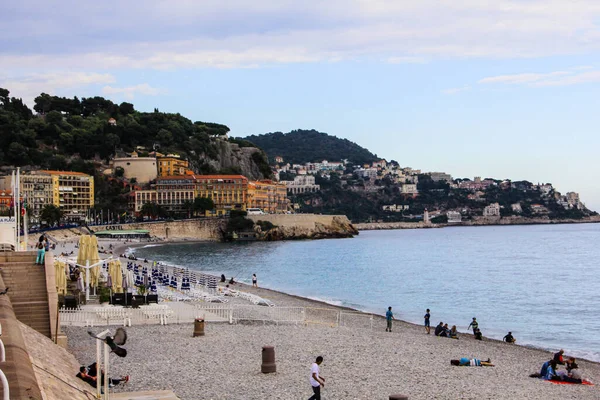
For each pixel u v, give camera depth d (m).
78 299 66.00
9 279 47.25
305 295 113.12
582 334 75.62
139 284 90.25
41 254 49.59
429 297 111.75
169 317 61.34
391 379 40.72
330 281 139.38
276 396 34.62
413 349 53.66
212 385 36.72
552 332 77.00
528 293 117.94
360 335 59.56
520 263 194.00
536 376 44.84
